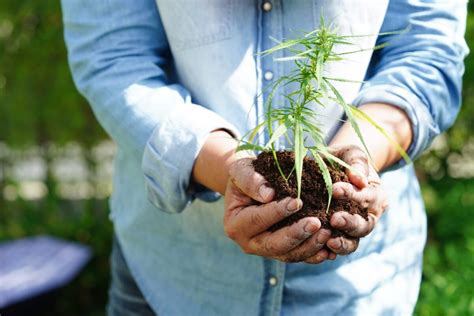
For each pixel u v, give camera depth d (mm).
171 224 1565
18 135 3770
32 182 4004
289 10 1396
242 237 1188
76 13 1495
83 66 1480
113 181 1783
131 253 1688
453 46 1449
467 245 3047
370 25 1387
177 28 1420
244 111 1408
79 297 3678
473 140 3645
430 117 1396
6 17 3562
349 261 1490
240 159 1202
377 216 1215
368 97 1380
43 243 3537
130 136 1384
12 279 3180
